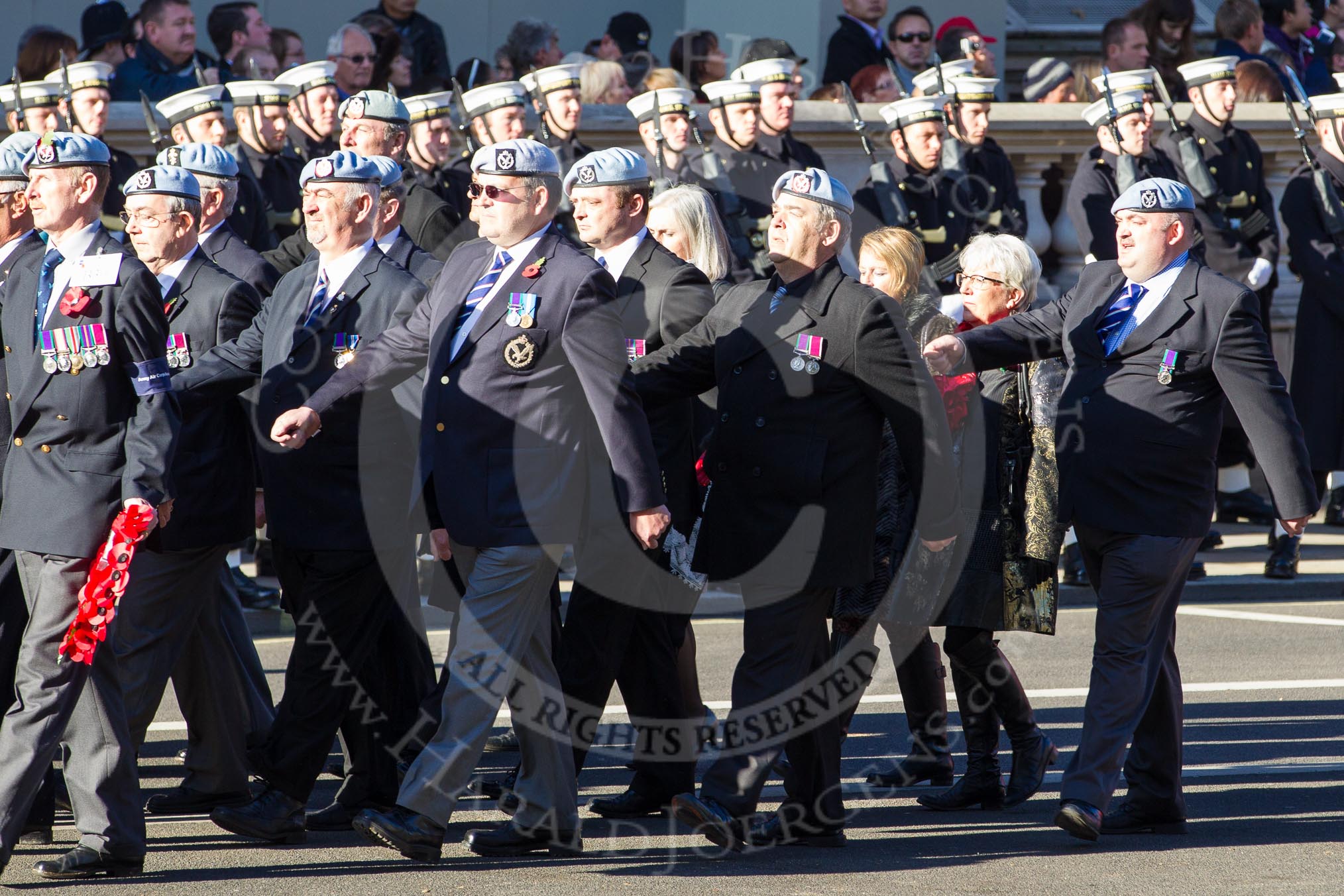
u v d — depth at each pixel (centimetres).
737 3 4188
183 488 1914
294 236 2603
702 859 1852
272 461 1917
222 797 2033
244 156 3006
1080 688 2709
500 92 3023
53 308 1742
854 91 3828
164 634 1927
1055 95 4081
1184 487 1936
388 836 1775
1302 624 3219
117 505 1730
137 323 1717
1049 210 4062
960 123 3388
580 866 1819
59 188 1769
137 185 2028
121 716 1753
